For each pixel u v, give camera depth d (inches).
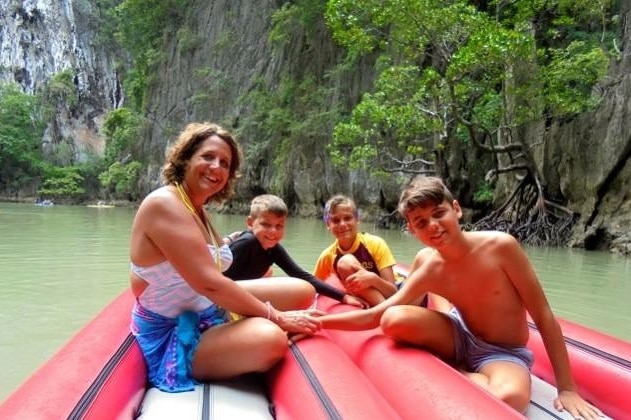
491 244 90.9
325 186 930.1
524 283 90.0
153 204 84.4
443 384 73.7
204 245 85.3
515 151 552.7
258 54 1214.9
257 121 1105.4
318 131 949.8
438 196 89.7
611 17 539.8
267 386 88.5
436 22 506.3
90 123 1807.3
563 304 213.6
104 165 1535.4
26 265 291.9
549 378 102.9
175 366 85.1
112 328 94.2
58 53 1825.8
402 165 693.3
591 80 466.9
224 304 87.1
